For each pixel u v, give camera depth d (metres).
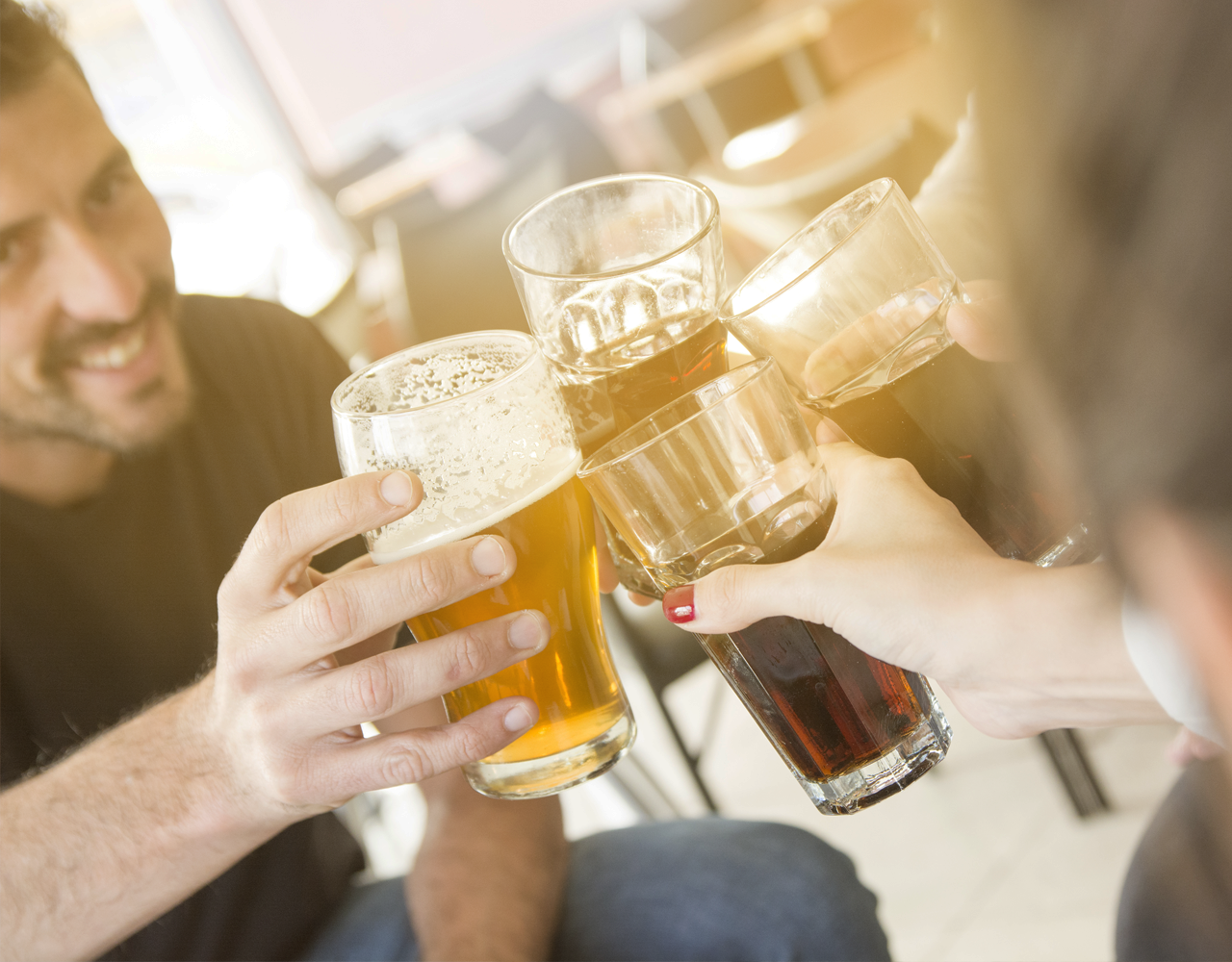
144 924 0.84
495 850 1.09
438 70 6.95
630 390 0.68
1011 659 0.57
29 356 1.04
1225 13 0.15
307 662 0.63
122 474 1.16
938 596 0.57
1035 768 1.89
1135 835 1.62
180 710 0.80
